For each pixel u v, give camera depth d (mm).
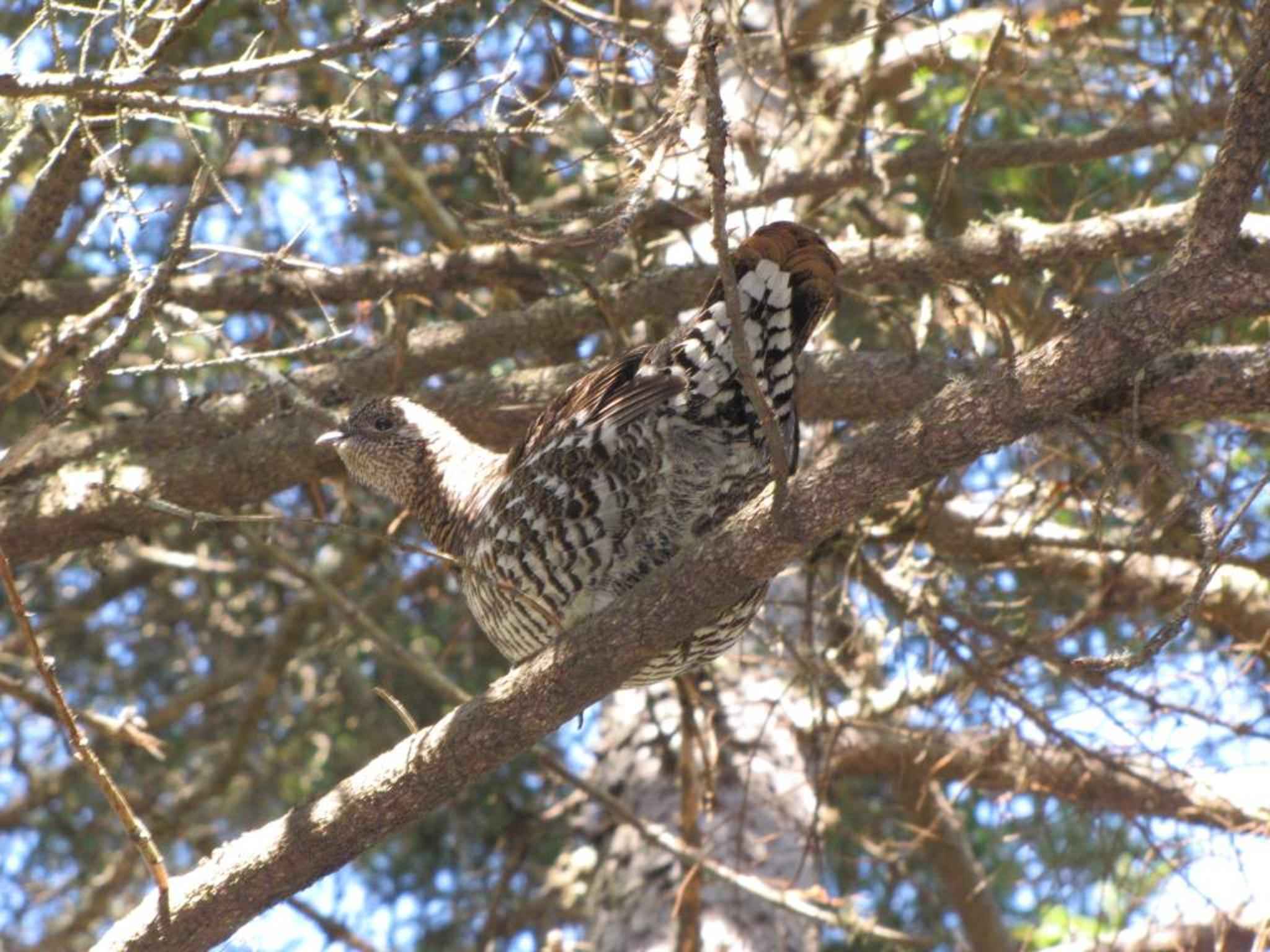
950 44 11344
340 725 14789
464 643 14164
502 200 8883
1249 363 6824
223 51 12930
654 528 7426
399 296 10898
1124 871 11445
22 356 13555
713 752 12719
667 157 7891
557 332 10617
